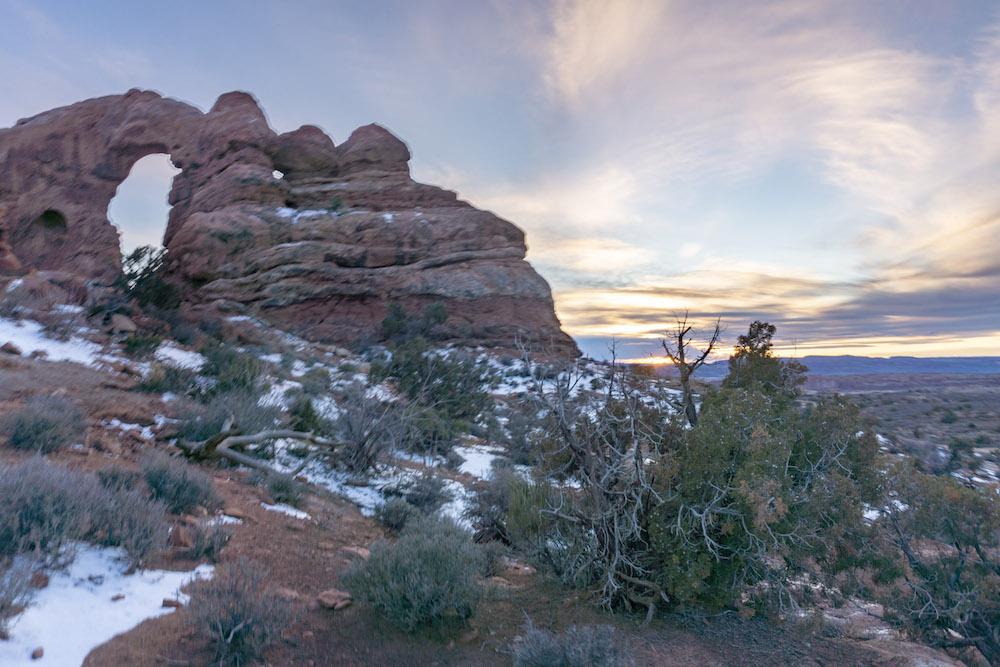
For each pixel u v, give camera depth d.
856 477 7.55
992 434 39.72
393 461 16.14
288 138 68.31
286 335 44.22
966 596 6.68
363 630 5.49
